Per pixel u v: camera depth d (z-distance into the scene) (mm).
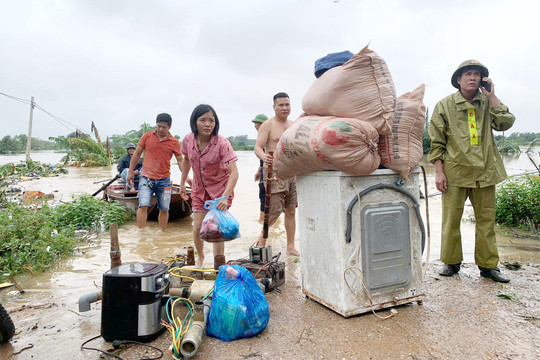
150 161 6824
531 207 6461
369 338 2691
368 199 3035
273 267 3734
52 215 6543
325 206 3107
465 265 4469
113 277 2697
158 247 5762
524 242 5680
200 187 4234
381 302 3109
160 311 2818
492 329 2791
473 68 3764
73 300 3602
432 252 5176
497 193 7031
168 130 6688
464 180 3822
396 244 3125
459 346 2559
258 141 5113
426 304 3279
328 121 2848
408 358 2430
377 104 2916
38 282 4148
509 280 3811
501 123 3803
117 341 2670
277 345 2629
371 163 2877
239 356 2498
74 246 5734
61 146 32094
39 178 19000
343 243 2951
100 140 32625
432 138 4055
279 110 5012
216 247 4137
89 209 7348
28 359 2516
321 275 3236
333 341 2662
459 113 3867
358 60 2885
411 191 3229
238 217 8086
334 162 2820
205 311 2877
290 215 5012
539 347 2527
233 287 2768
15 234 5188
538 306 3186
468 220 7266
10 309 3379
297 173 3387
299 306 3299
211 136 4086
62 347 2674
